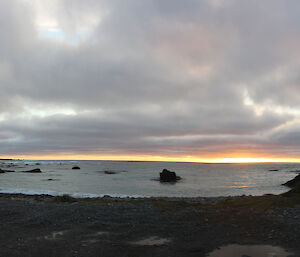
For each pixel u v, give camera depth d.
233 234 8.61
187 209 13.29
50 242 7.93
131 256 6.67
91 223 10.27
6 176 65.06
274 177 69.25
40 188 37.09
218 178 64.06
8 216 12.08
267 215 11.04
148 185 44.53
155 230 9.22
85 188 38.09
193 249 7.15
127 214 11.96
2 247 7.45
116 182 50.22
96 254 6.83
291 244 7.43
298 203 13.29
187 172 97.44
